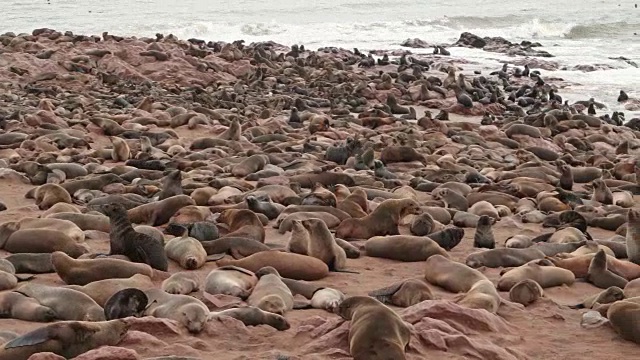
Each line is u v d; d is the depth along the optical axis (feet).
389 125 326.44
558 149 298.97
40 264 114.73
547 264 125.80
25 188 185.26
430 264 119.34
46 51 428.15
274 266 118.21
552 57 563.07
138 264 111.24
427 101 405.39
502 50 600.80
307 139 266.57
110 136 265.75
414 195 183.62
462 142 289.53
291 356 82.02
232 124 266.16
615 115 363.76
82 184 177.78
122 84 394.52
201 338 87.86
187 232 131.13
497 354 85.76
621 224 167.22
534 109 387.55
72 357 78.02
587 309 109.29
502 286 118.01
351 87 417.28
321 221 126.41
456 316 94.02
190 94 373.61
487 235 143.33
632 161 249.75
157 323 87.04
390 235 143.13
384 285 117.80
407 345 80.59
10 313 93.76
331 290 105.60
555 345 94.12
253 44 572.92
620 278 123.03
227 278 106.01
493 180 220.02
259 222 138.82
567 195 188.55
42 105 300.40
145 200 163.53
